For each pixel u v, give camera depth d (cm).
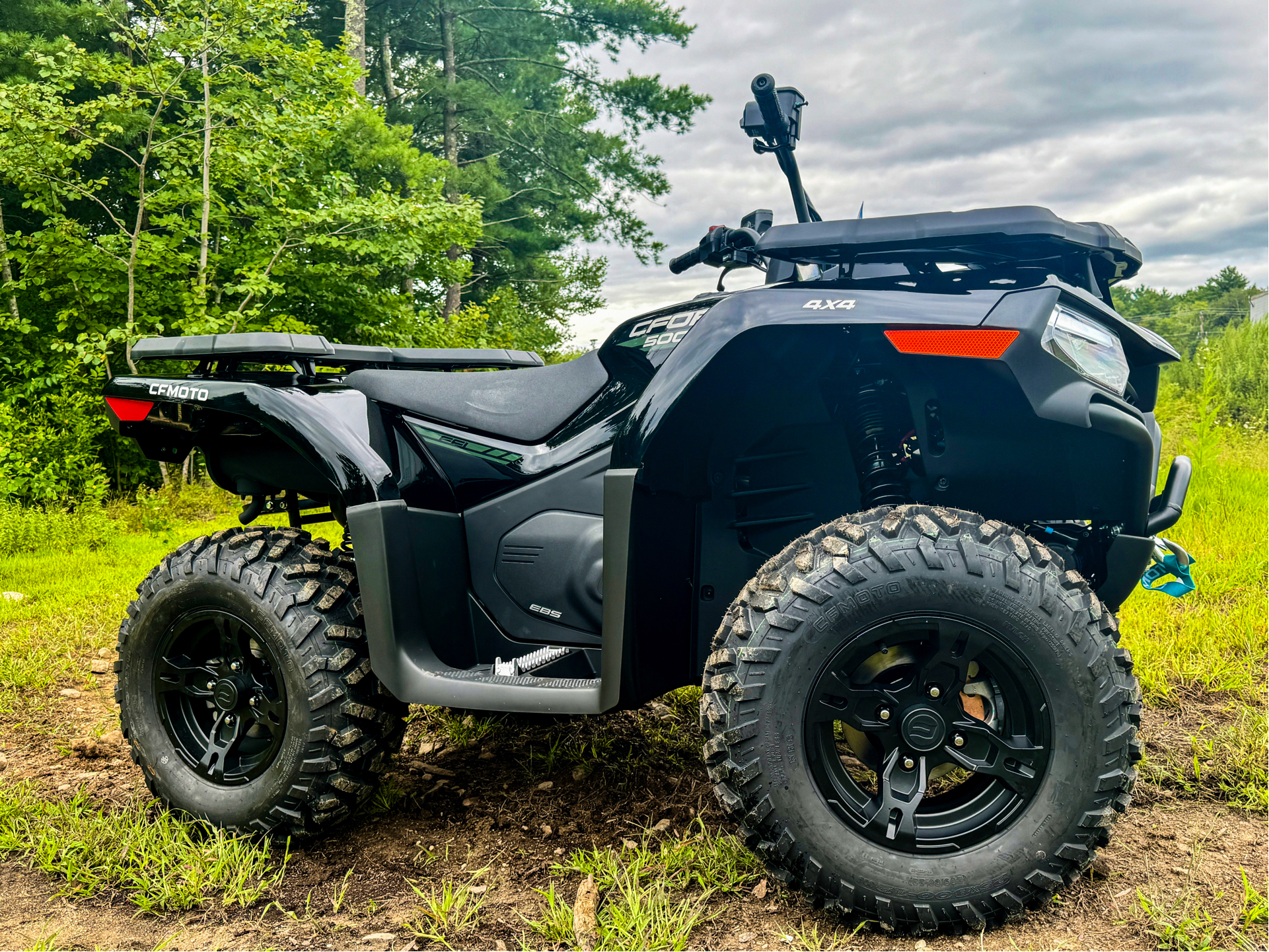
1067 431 170
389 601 201
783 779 162
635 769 248
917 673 164
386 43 2027
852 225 174
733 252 216
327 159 1202
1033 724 162
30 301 1091
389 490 206
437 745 271
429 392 225
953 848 163
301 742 199
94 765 263
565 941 165
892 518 167
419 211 1073
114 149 1002
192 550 218
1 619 445
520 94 2145
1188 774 231
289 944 168
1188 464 204
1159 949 159
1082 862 162
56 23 1222
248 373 235
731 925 170
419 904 181
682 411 180
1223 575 408
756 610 166
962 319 161
